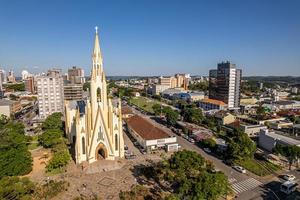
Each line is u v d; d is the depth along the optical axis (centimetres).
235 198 5975
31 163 7650
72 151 9144
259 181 6931
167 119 13738
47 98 15962
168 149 9269
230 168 7800
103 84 7875
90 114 7756
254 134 11794
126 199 5722
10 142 8594
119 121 8250
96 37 7738
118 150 8419
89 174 7131
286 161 8462
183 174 5547
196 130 11594
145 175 7075
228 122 13738
